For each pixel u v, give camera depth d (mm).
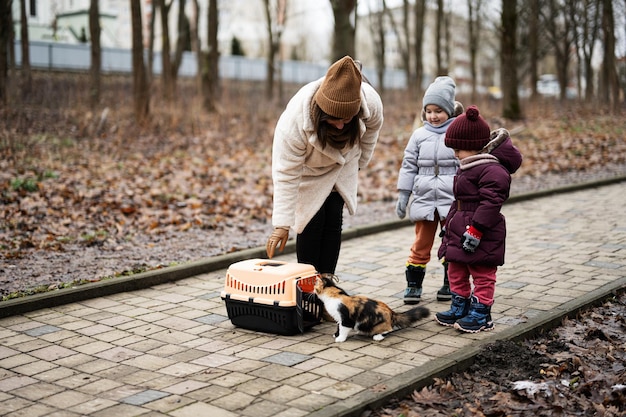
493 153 4465
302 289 4402
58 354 4121
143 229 8094
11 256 6555
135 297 5484
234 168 12750
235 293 4543
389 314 4266
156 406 3295
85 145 13945
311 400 3342
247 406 3279
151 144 15031
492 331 4352
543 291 5234
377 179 12016
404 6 29734
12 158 11492
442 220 5035
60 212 8672
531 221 8195
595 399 3428
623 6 25438
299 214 4645
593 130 17078
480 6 31547
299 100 4309
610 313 4750
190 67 40344
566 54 28188
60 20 44750
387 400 3396
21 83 21594
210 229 8219
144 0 51844
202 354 4082
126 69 35531
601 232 7340
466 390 3586
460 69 63125
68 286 5523
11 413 3242
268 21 28500
